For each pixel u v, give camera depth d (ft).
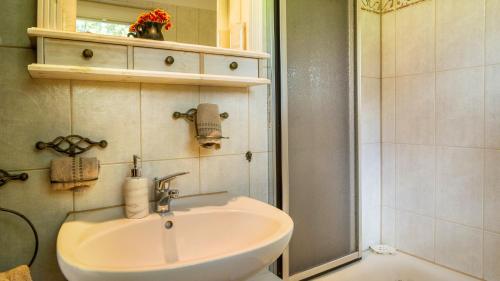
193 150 3.79
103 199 3.30
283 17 4.23
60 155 3.10
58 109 3.08
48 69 2.66
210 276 2.19
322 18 4.77
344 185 5.14
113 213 3.24
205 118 3.54
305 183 4.63
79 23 3.26
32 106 2.99
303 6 4.55
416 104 5.36
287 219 3.02
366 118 5.70
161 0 3.71
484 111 4.54
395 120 5.69
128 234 2.98
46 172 3.05
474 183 4.68
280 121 4.27
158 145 3.57
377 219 5.96
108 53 2.95
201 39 3.92
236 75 3.66
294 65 4.45
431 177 5.21
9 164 2.92
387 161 5.86
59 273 3.13
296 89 4.48
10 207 2.93
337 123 5.00
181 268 2.05
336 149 5.00
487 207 4.56
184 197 3.71
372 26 5.72
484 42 4.51
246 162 4.19
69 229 2.78
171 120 3.64
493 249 4.51
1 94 2.89
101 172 3.28
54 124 3.06
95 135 3.24
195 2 3.90
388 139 5.82
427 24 5.17
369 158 5.79
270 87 4.33
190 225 3.30
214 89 3.92
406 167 5.56
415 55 5.34
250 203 3.63
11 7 2.92
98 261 2.66
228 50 3.57
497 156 4.42
